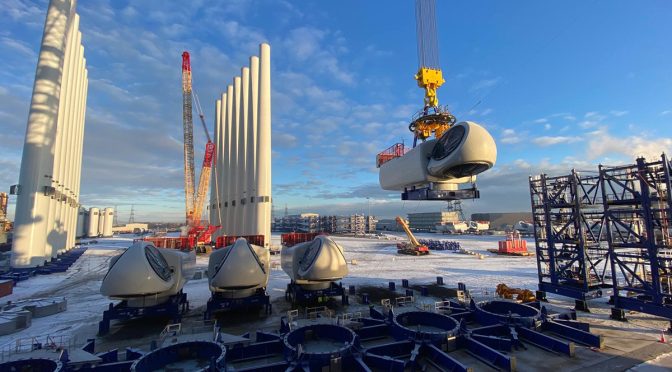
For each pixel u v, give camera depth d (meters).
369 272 38.03
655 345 14.98
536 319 16.42
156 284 17.73
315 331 15.44
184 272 21.66
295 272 23.14
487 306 19.38
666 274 18.23
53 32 42.69
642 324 18.11
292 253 23.91
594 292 21.14
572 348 13.73
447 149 22.91
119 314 17.92
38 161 40.91
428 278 33.69
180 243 41.12
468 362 13.46
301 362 12.01
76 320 20.06
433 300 24.36
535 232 25.20
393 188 32.06
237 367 12.85
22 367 11.62
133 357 13.10
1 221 75.81
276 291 27.80
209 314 19.81
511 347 14.45
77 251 62.38
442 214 176.38
